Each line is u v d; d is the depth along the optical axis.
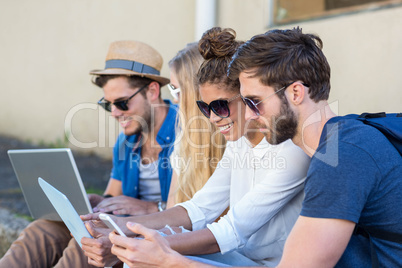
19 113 14.91
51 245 4.40
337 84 7.55
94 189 8.84
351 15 7.35
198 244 3.20
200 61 4.21
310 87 2.82
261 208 3.24
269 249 3.42
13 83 15.02
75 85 12.94
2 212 7.04
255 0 8.35
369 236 2.71
